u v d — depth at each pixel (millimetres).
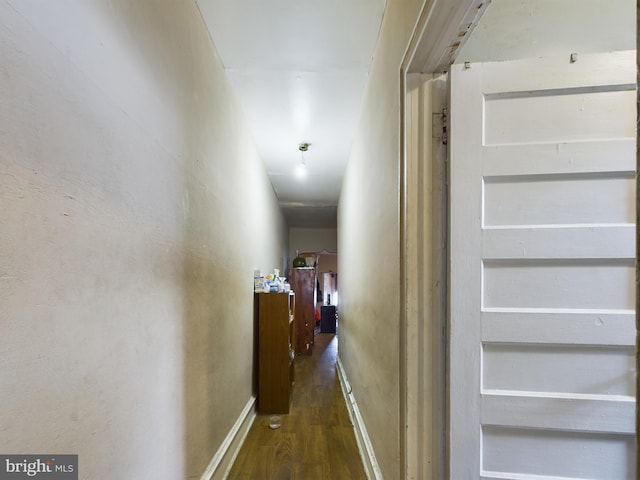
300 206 6043
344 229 4184
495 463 1175
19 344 645
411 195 1268
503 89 1202
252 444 2406
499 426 1170
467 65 1222
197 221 1618
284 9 1651
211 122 1853
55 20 738
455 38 1100
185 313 1461
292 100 2518
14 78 638
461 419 1179
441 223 1251
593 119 1177
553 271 1171
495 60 1419
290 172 4219
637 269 430
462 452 1176
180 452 1396
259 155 3521
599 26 1409
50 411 717
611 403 1136
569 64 1186
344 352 3857
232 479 1970
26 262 662
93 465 851
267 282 3166
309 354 5426
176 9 1385
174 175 1360
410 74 1289
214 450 1849
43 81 705
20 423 648
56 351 734
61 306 749
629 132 1165
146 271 1127
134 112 1058
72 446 778
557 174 1179
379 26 1777
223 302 2053
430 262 1250
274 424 2734
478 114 1210
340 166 3998
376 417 1861
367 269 2289
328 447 2361
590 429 1141
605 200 1163
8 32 626
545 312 1163
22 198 654
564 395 1152
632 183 1153
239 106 2520
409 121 1282
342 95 2457
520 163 1190
